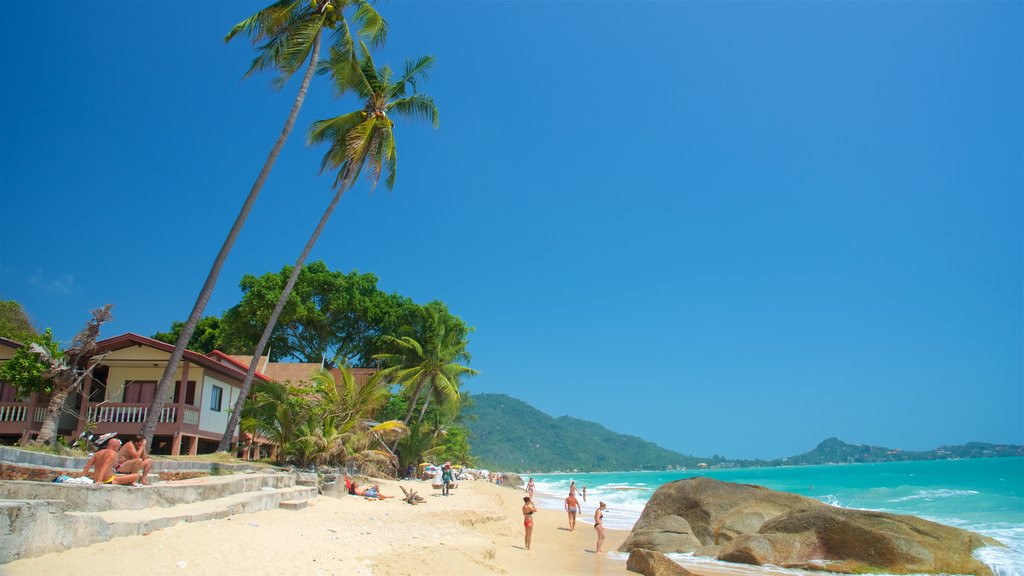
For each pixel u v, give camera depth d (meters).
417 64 29.27
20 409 22.45
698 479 20.83
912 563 14.81
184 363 25.45
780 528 17.09
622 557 18.11
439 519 19.50
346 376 29.91
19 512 7.20
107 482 11.91
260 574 9.12
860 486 59.56
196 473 18.55
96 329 17.94
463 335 49.06
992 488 45.91
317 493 21.47
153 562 8.46
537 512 34.72
